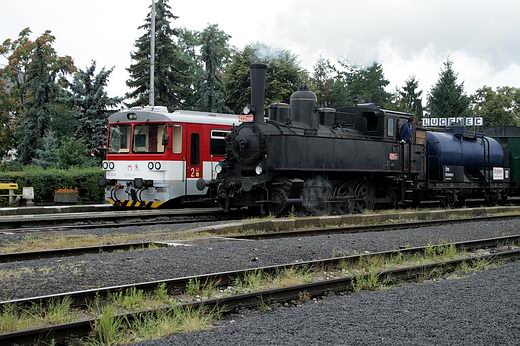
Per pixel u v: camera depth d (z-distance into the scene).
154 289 8.23
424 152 24.62
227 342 6.04
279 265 9.74
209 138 21.67
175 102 40.91
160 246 12.44
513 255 12.41
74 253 11.41
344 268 10.50
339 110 22.98
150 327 6.63
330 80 55.44
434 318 6.96
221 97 42.06
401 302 7.82
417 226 17.84
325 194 20.00
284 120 19.72
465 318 6.95
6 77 44.81
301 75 43.78
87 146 33.59
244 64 42.34
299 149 18.88
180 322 6.88
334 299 8.30
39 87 34.78
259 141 18.78
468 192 27.28
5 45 46.91
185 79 41.62
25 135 34.75
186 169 20.91
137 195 21.23
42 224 16.88
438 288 8.78
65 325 6.29
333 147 20.00
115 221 17.92
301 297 8.29
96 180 27.53
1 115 41.41
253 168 19.06
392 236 14.70
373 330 6.46
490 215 22.34
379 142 21.84
